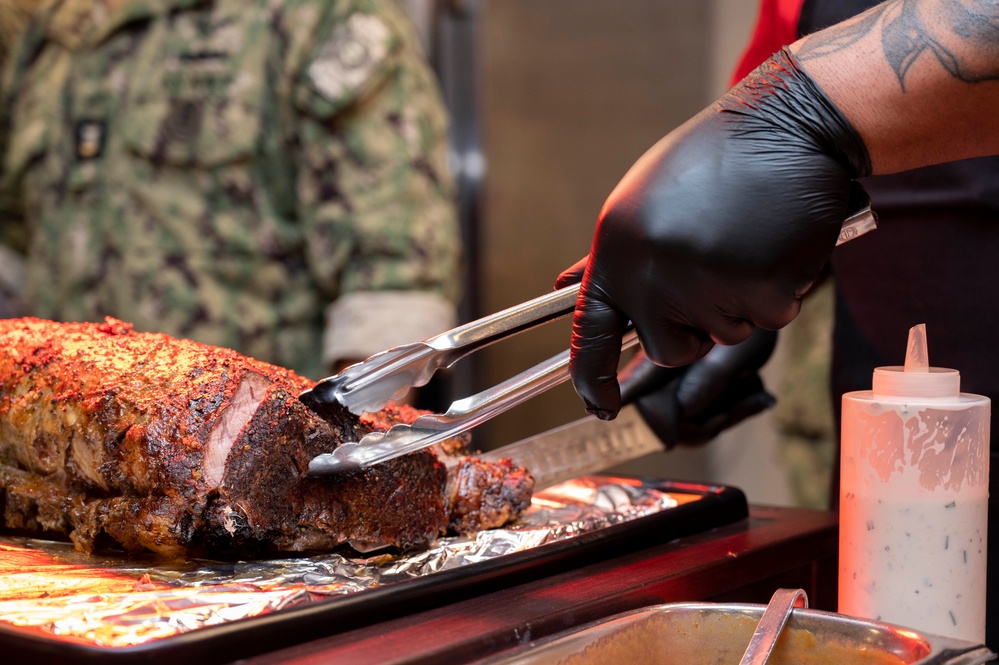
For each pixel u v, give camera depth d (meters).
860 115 0.91
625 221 0.92
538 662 0.88
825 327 2.15
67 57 2.01
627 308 0.93
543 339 2.57
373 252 1.85
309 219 1.88
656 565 1.05
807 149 0.92
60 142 2.00
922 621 0.97
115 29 1.97
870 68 0.91
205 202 1.91
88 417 1.05
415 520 1.07
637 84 2.40
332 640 0.92
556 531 1.11
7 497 1.12
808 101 0.92
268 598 0.96
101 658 0.87
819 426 2.14
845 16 1.21
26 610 0.93
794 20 1.32
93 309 1.98
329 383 1.03
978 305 1.20
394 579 1.01
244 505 1.02
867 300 1.26
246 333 1.94
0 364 1.13
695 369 1.24
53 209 2.01
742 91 0.94
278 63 1.86
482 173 2.59
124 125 1.93
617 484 1.24
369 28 1.83
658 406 1.23
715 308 0.92
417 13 2.52
